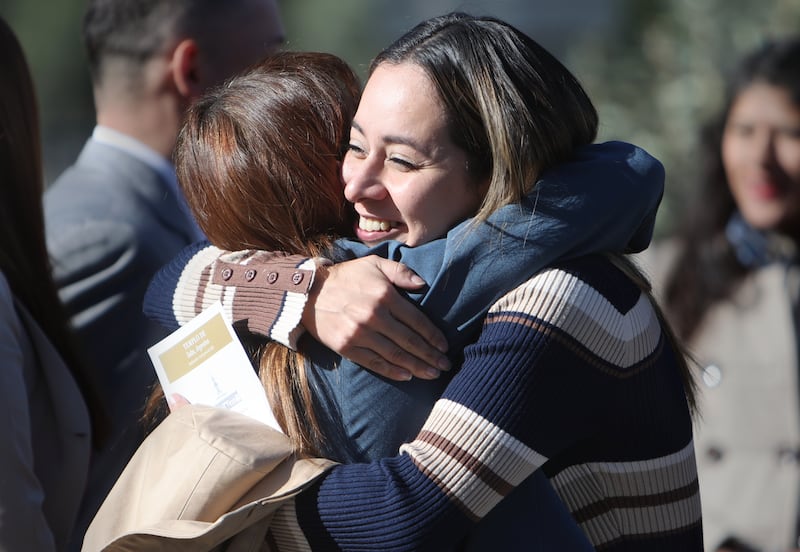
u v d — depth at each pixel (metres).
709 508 9.49
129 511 5.59
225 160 5.97
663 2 22.94
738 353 9.63
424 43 5.54
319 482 5.45
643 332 5.54
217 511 5.43
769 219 9.92
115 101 9.69
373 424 5.57
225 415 5.67
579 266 5.40
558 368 5.23
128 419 8.67
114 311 8.79
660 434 5.68
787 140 9.89
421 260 5.50
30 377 7.12
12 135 7.40
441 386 5.58
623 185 5.44
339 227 6.12
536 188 5.38
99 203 9.12
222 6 9.70
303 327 5.67
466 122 5.43
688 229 10.19
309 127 5.98
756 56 10.25
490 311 5.41
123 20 9.55
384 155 5.57
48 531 6.48
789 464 9.30
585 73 22.39
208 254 6.44
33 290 7.45
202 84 9.69
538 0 33.91
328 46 42.09
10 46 7.51
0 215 7.30
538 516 5.52
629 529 5.80
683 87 20.39
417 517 5.18
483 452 5.17
